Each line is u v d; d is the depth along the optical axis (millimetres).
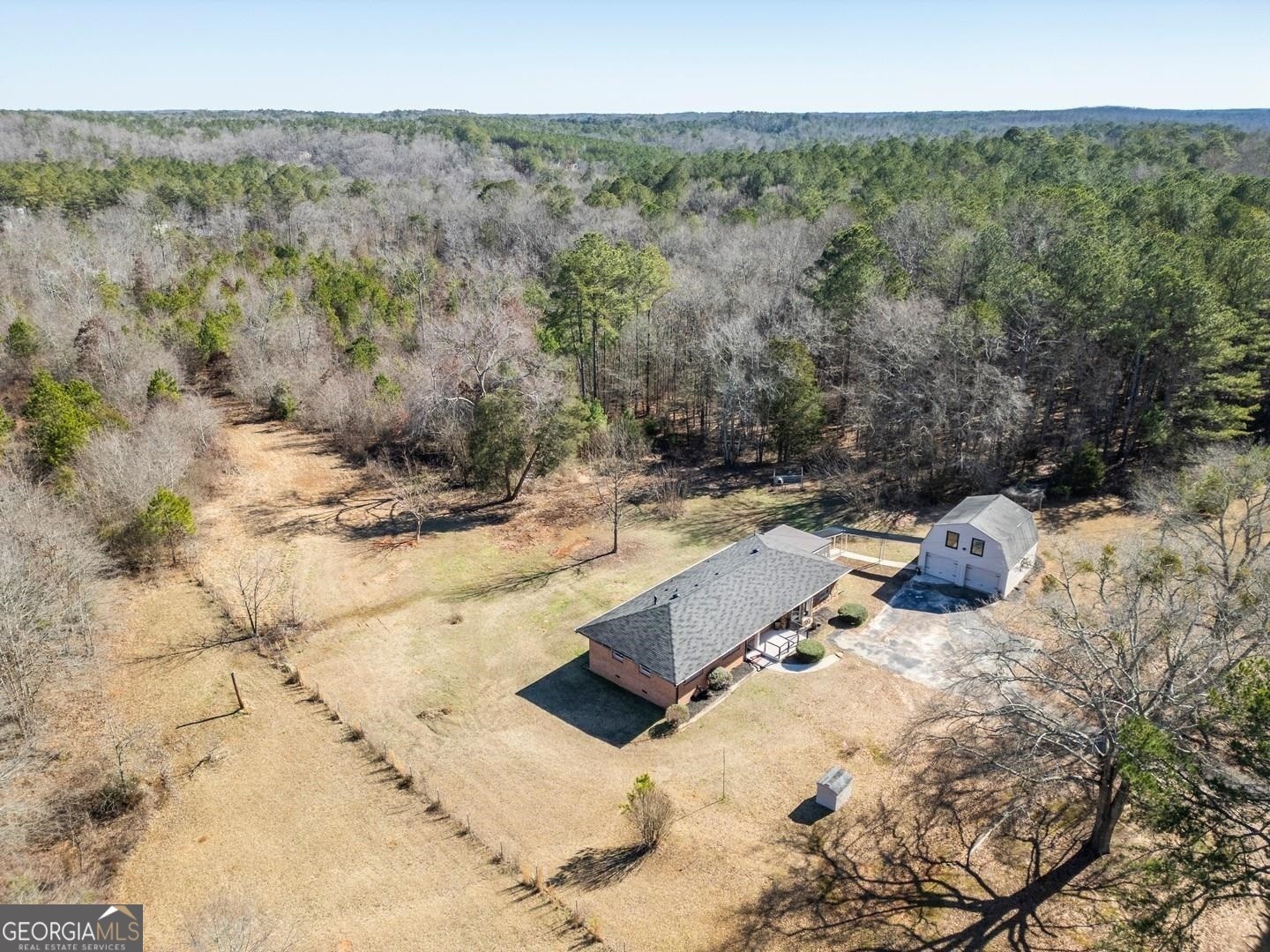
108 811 23406
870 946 19203
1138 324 41969
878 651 31000
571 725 27422
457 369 47812
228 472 48719
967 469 44312
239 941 18500
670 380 61375
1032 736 20516
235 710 27938
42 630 27797
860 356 50375
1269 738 14141
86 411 42125
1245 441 44000
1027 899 20266
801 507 44969
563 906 20469
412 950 19359
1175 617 20094
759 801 23828
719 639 29203
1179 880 16156
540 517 44250
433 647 32062
